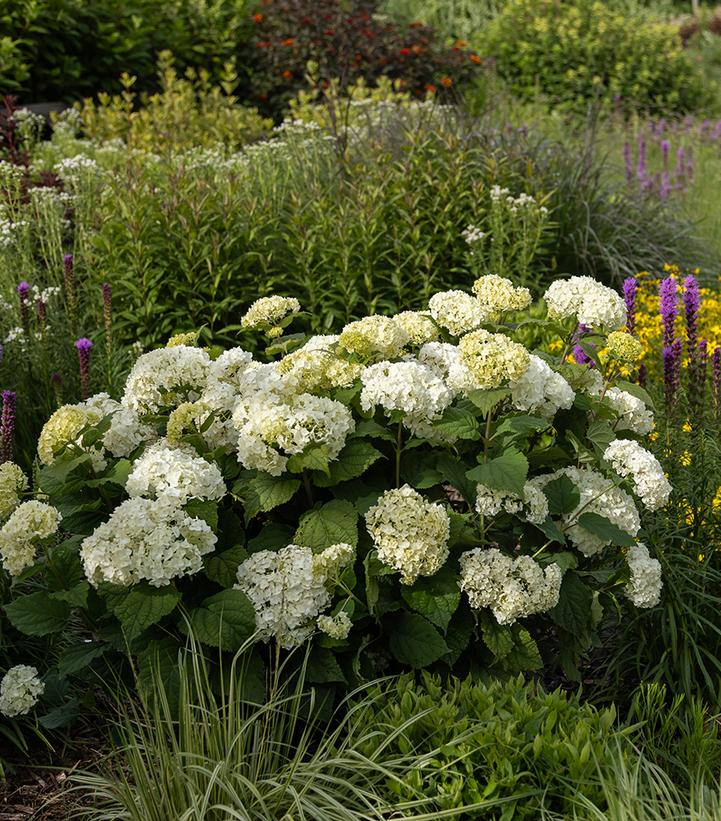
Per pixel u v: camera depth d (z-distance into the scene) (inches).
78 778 122.2
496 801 105.3
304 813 110.9
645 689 141.3
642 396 145.3
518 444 132.0
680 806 110.0
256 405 124.4
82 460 123.3
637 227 335.0
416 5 705.0
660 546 146.2
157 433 143.0
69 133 364.2
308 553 122.5
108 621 133.3
